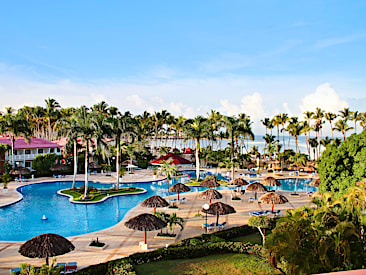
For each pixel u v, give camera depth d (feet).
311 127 256.52
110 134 123.95
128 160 205.98
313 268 34.40
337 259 35.06
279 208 103.60
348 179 61.87
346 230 34.86
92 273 49.01
